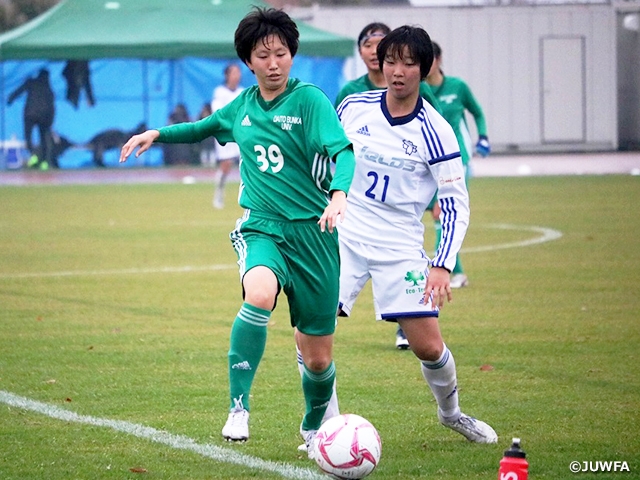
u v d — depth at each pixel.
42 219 71.56
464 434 21.77
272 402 25.22
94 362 29.64
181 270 48.53
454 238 20.91
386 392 26.17
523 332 33.81
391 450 21.17
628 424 23.00
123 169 122.19
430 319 21.56
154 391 26.25
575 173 106.81
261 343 19.84
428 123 21.70
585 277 45.28
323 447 18.11
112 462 20.28
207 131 21.38
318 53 116.25
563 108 134.00
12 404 24.86
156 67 120.50
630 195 83.19
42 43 113.62
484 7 131.38
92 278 46.03
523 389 26.28
